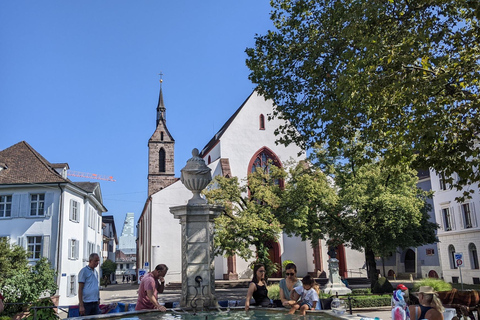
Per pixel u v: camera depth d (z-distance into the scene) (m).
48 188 30.12
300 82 17.59
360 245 26.61
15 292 19.55
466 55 12.99
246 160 43.56
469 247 35.69
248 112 44.75
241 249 27.38
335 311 7.59
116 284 67.25
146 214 49.78
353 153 15.71
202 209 9.84
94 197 36.69
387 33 12.97
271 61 17.84
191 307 9.06
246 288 37.12
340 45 15.15
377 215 25.33
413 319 8.55
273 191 29.77
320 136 17.34
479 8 10.71
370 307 19.67
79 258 33.03
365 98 13.20
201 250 9.72
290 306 8.23
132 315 8.11
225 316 7.80
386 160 13.50
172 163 59.19
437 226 33.06
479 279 34.03
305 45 16.50
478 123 12.09
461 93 12.64
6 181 29.94
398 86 11.64
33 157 32.31
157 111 63.38
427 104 12.55
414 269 47.66
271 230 27.80
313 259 41.72
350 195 25.28
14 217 29.66
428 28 12.74
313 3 16.41
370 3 12.16
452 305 10.68
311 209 27.41
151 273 9.20
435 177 40.62
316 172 28.11
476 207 34.66
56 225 29.64
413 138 12.22
